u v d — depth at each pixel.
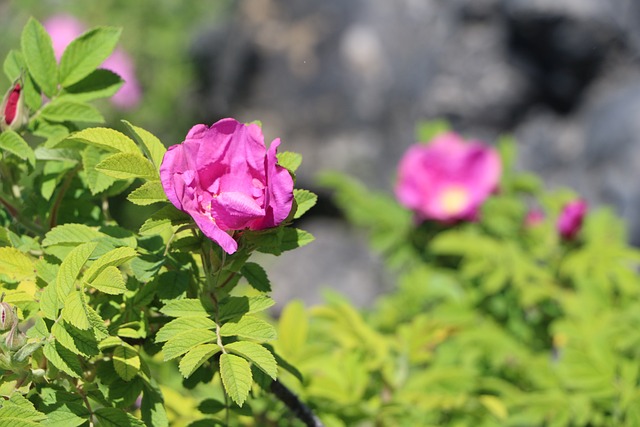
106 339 1.04
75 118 1.14
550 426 1.36
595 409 1.37
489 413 1.37
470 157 1.97
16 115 1.11
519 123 3.47
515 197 2.07
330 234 3.55
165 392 1.25
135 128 1.04
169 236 1.09
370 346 1.32
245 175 1.03
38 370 1.04
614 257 1.66
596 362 1.34
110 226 1.08
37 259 1.11
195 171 1.02
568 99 3.44
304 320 1.29
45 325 1.03
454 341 1.62
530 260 1.79
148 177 1.04
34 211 1.14
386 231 2.04
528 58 3.45
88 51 1.15
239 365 1.01
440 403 1.30
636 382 1.34
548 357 1.63
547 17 3.33
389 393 1.33
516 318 1.75
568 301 1.56
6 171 1.13
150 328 1.10
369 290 3.29
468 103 3.48
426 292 1.89
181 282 1.07
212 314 1.05
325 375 1.29
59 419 1.04
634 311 1.48
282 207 1.02
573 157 3.33
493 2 3.49
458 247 1.75
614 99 3.25
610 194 3.03
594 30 3.33
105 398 1.06
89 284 1.03
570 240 1.77
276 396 1.15
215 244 1.05
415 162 2.00
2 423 1.00
